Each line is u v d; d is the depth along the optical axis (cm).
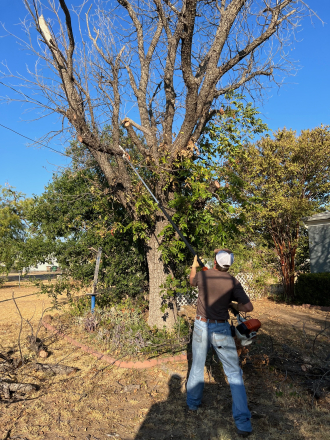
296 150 1255
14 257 881
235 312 360
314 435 306
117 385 426
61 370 470
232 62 636
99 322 661
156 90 749
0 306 1092
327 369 439
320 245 1171
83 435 314
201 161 580
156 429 325
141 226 581
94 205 766
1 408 367
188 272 571
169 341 531
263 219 1143
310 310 969
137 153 780
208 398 386
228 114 602
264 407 364
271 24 625
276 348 556
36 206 834
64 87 596
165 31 651
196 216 564
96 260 714
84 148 796
